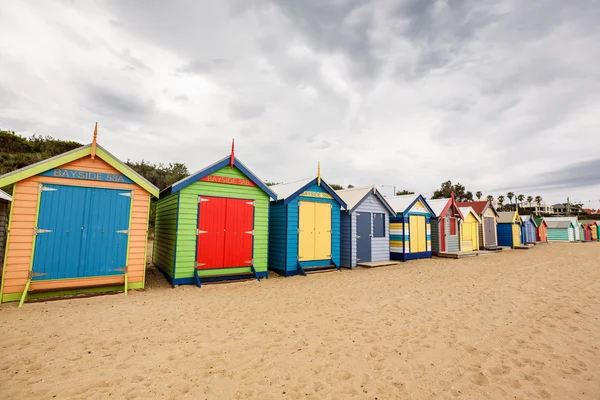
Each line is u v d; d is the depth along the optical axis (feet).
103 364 14.67
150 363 14.85
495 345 17.70
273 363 15.12
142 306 24.30
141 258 29.86
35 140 118.01
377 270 45.91
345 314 23.13
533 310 24.56
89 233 27.58
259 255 37.78
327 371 14.44
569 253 76.69
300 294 29.45
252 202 37.47
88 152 27.61
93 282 27.53
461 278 38.93
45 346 16.51
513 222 95.66
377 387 13.16
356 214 50.42
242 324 20.57
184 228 32.89
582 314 23.58
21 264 24.89
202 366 14.66
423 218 62.95
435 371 14.61
